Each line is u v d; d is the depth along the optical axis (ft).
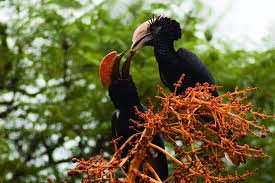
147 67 43.83
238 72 45.57
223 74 44.91
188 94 23.11
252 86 44.80
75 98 47.88
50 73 48.70
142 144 22.86
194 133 22.30
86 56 45.06
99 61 44.68
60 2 48.96
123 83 29.99
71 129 45.85
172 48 33.32
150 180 22.65
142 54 44.65
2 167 44.24
